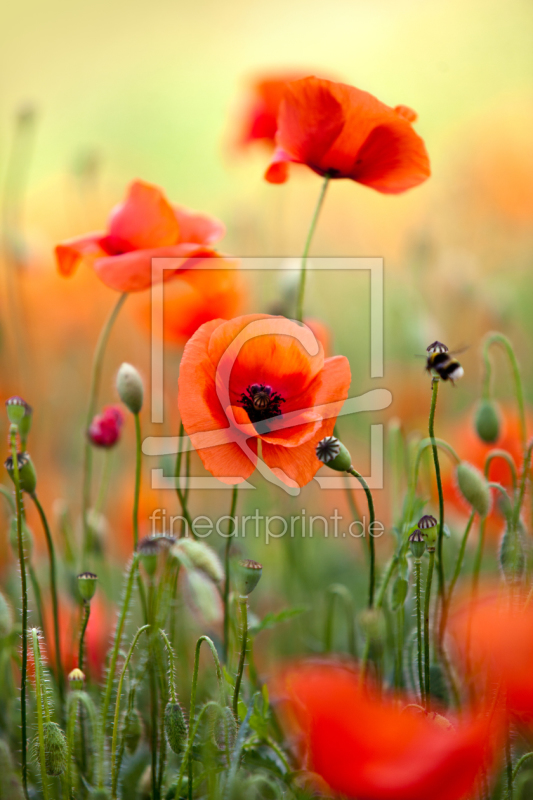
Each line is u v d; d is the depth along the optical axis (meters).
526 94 2.39
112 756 0.72
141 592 0.78
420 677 0.73
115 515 1.20
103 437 0.87
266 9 3.22
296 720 0.76
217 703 0.69
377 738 0.63
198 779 0.71
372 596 0.76
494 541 1.01
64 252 0.86
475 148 2.23
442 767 0.61
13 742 0.81
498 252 2.06
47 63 3.29
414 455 0.85
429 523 0.71
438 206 2.17
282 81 1.09
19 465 0.76
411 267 1.56
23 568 0.73
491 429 0.85
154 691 0.74
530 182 2.09
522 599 0.74
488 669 0.71
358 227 2.23
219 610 0.70
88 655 0.86
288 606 0.95
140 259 0.82
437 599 0.76
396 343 1.60
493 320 1.45
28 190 2.23
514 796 0.71
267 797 0.74
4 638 0.78
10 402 0.73
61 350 1.76
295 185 2.38
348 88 0.79
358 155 0.82
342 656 0.85
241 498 1.16
